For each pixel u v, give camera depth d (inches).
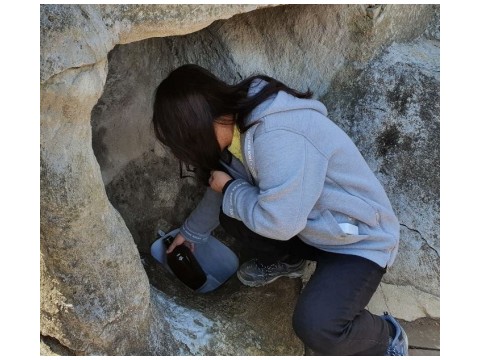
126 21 54.9
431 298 73.8
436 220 72.3
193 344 67.8
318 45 75.9
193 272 77.7
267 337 72.7
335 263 63.6
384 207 63.4
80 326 57.9
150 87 75.5
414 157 73.2
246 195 61.1
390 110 74.8
